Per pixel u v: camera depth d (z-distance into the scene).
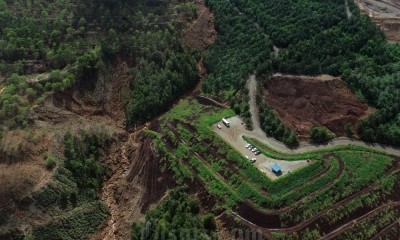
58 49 147.00
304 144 122.88
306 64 140.12
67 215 111.19
